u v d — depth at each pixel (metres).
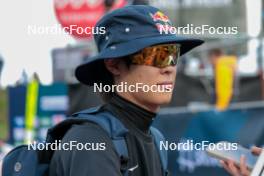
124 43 8.80
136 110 8.98
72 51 19.14
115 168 8.29
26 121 19.61
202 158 19.75
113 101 9.07
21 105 19.55
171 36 8.84
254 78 19.95
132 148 8.66
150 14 8.91
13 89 19.38
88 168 8.17
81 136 8.42
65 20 18.98
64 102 19.50
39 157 8.78
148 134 9.16
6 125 19.59
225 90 19.91
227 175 19.69
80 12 18.95
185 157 19.77
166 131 19.75
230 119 19.95
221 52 19.77
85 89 19.38
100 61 9.19
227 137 19.94
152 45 8.70
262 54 19.91
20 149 9.07
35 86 19.41
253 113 20.02
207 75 19.88
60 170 8.48
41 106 19.58
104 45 9.05
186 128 19.84
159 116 19.73
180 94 19.81
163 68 8.90
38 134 19.66
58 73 19.33
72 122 8.77
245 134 19.98
